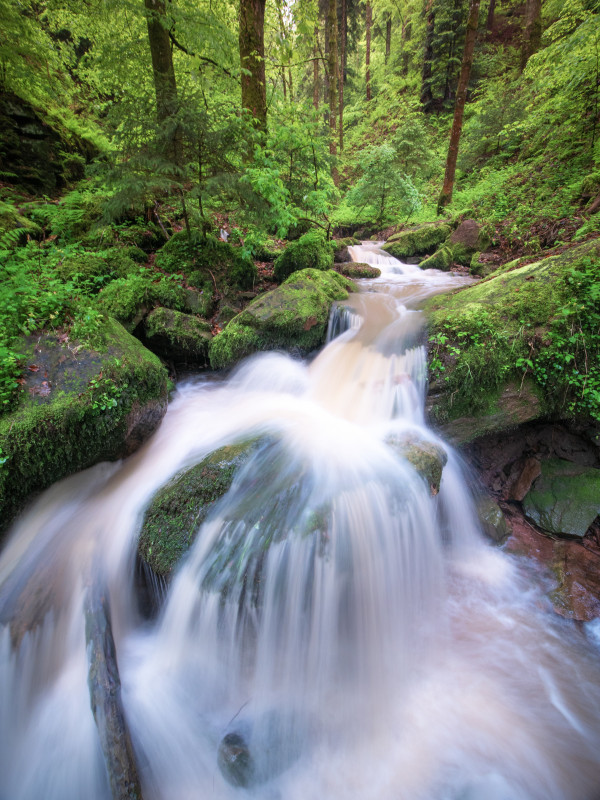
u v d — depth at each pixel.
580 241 5.89
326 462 3.68
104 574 3.25
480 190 11.80
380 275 8.62
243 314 5.56
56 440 3.53
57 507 3.68
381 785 2.48
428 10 21.50
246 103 7.97
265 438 3.95
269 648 3.02
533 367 4.21
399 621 3.41
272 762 2.53
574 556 3.88
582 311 4.16
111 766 2.27
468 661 3.18
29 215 7.48
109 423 3.80
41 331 4.04
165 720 2.74
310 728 2.75
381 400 4.66
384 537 3.32
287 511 3.15
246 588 2.87
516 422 4.31
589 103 9.21
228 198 6.42
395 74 27.39
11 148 8.70
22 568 3.28
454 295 5.61
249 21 7.71
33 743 2.67
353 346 5.39
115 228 7.06
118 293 5.54
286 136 6.93
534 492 4.37
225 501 3.37
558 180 9.02
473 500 4.43
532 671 3.09
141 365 4.18
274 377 5.33
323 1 23.81
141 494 3.76
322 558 3.00
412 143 14.46
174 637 3.13
